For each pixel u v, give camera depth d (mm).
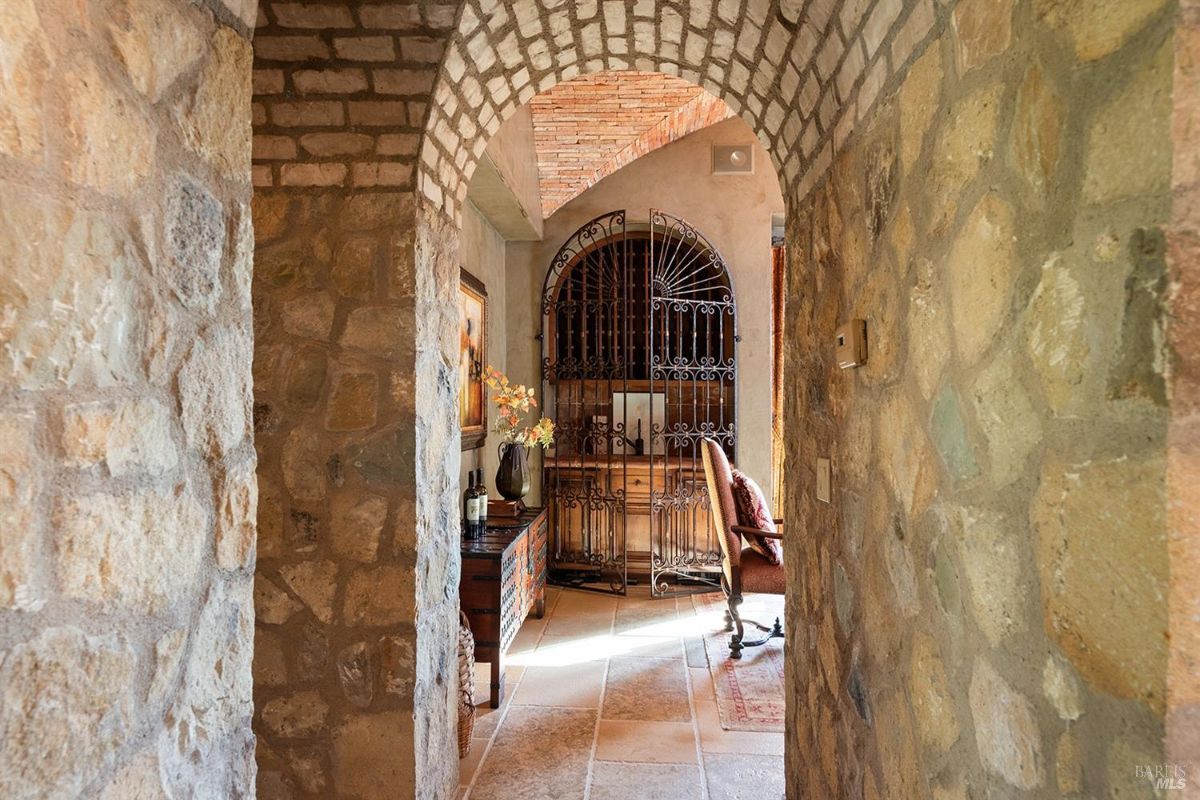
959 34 894
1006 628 788
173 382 759
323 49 1735
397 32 1695
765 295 4758
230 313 870
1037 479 716
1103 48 597
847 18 1296
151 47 714
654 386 4980
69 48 607
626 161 4566
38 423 577
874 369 1283
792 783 2055
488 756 2359
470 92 1977
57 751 596
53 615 594
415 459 1916
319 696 1910
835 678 1587
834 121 1542
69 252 606
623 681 2984
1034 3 706
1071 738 661
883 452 1232
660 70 2152
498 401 3723
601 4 1731
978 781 868
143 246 707
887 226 1197
